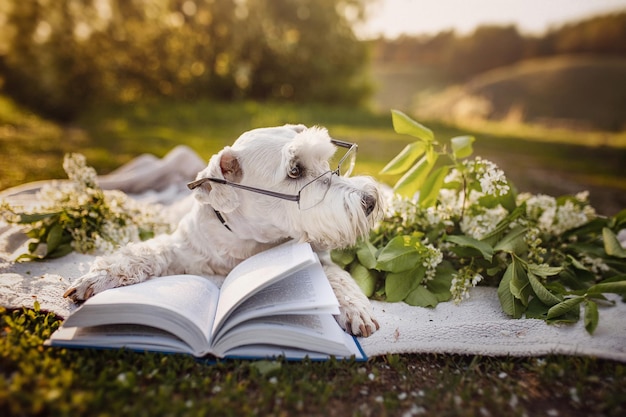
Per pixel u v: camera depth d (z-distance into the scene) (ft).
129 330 1.82
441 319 2.11
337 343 1.79
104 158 6.02
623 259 2.51
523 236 2.37
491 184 2.40
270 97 13.84
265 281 1.75
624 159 7.79
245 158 2.13
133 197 3.71
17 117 8.71
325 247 2.26
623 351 1.84
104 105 11.09
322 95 13.89
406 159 2.51
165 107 11.37
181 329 1.77
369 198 2.12
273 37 13.19
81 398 1.51
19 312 2.00
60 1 10.41
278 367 1.73
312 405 1.62
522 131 11.43
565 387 1.72
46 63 9.85
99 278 2.06
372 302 2.26
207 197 2.09
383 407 1.63
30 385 1.59
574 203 2.78
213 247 2.30
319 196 2.08
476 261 2.45
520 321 2.02
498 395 1.68
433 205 2.61
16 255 2.59
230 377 1.68
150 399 1.58
